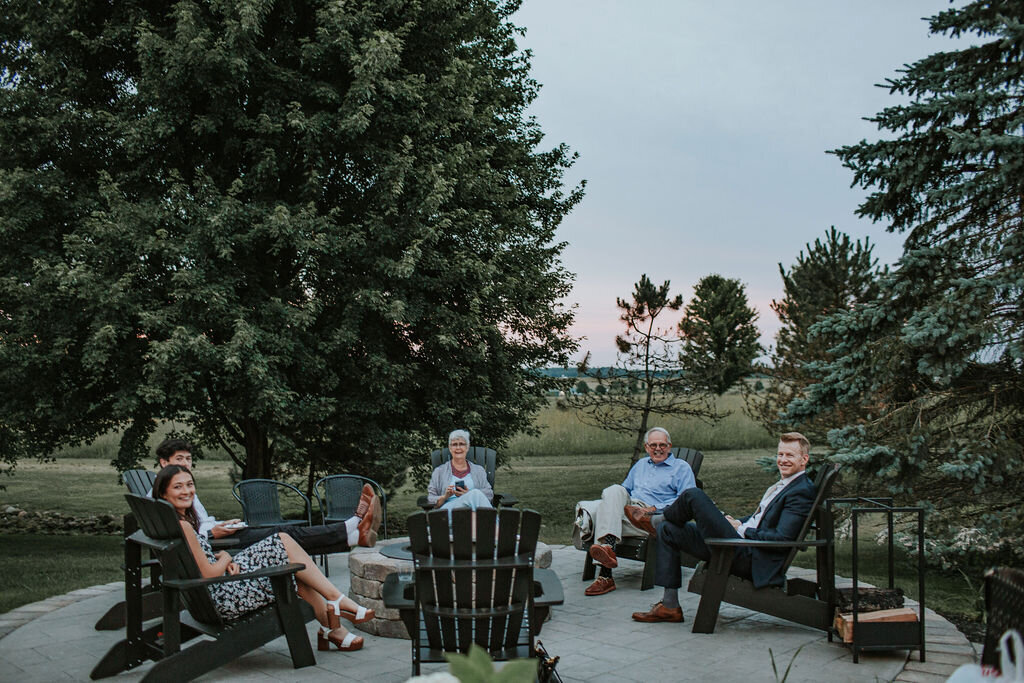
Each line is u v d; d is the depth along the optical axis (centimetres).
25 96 1108
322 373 1159
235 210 1048
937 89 809
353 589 563
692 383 1614
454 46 1320
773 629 548
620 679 438
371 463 1305
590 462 2358
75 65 1162
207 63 1032
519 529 387
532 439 2516
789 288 1371
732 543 515
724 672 449
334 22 1115
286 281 1241
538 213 1577
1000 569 205
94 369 1014
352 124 1071
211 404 1216
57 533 1351
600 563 649
